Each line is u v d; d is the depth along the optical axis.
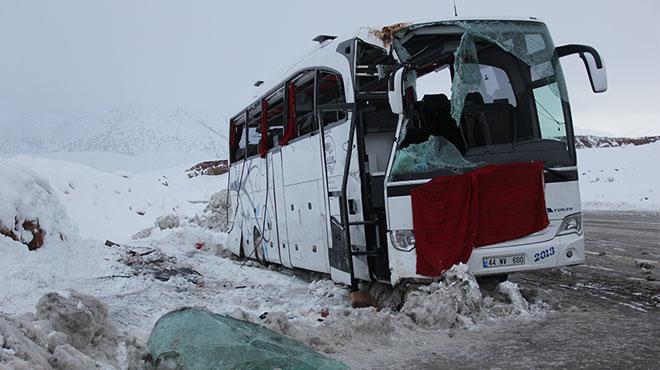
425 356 6.19
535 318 7.49
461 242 7.59
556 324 7.17
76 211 23.78
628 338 6.46
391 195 7.72
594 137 59.81
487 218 7.68
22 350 4.59
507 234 7.70
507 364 5.80
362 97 8.20
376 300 8.73
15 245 8.81
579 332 6.78
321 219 9.84
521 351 6.20
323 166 9.52
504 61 8.41
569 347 6.23
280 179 11.75
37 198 9.96
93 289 9.10
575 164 8.05
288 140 11.27
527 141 8.05
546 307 8.00
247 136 14.28
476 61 8.05
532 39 8.31
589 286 9.45
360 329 6.77
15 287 8.09
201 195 38.16
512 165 7.77
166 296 9.18
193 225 21.94
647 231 16.72
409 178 7.72
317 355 5.28
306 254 10.55
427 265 7.61
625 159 40.84
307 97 10.55
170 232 17.73
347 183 8.69
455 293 7.35
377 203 8.37
